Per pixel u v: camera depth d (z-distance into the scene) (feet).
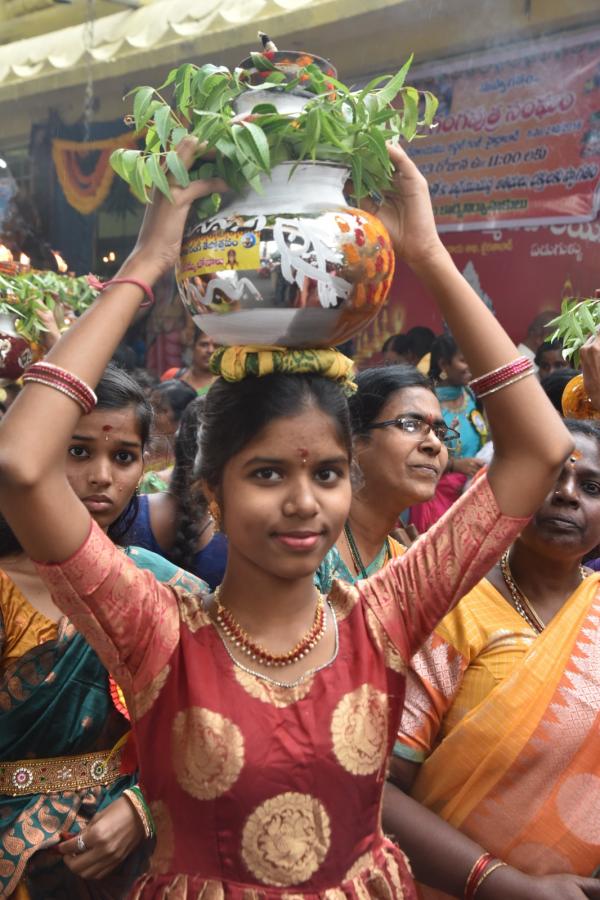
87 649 7.64
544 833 7.09
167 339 27.94
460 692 7.38
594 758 7.11
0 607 7.55
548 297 22.38
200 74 5.30
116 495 7.70
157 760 5.30
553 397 10.57
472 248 23.45
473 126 22.88
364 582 5.87
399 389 9.22
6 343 12.24
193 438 10.08
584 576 8.05
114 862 6.95
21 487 4.87
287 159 5.14
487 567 5.69
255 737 5.21
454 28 22.09
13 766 7.66
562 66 21.34
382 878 5.41
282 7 22.41
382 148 5.20
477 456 19.31
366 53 23.48
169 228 5.10
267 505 5.26
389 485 9.18
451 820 7.21
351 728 5.37
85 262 29.45
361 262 5.08
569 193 21.72
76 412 4.99
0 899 7.46
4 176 31.22
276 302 5.03
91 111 28.60
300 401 5.24
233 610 5.51
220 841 5.16
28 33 32.27
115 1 26.73
